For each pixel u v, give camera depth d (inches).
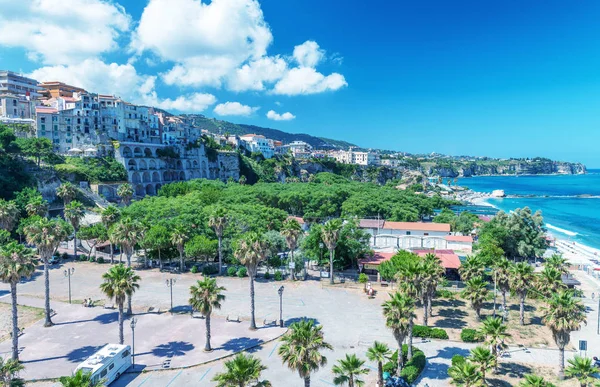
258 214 4229.8
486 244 3580.2
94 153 6225.4
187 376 1704.0
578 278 3309.5
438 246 3976.4
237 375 1139.9
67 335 2100.1
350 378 1332.4
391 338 2068.2
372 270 3243.1
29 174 4955.7
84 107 6815.9
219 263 3297.2
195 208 4001.0
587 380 1448.1
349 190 6909.5
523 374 1729.8
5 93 7194.9
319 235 3196.4
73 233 3890.3
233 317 2329.0
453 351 1937.7
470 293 2257.6
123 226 2795.3
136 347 1962.4
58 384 1632.6
